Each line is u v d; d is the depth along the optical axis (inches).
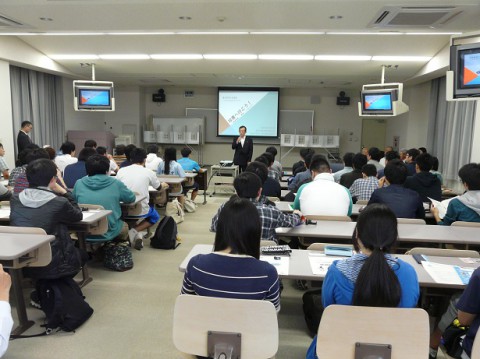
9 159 282.0
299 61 311.3
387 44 263.0
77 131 398.0
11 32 239.8
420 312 52.5
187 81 424.2
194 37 262.1
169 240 179.2
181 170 245.3
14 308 118.2
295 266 84.7
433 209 139.2
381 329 53.1
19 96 315.6
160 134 468.4
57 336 102.7
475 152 259.3
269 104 466.3
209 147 488.4
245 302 54.9
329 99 476.1
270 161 205.8
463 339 65.0
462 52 141.9
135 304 122.6
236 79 401.1
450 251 93.0
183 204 258.8
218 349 56.6
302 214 120.8
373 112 290.4
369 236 56.8
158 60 319.3
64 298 106.0
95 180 144.4
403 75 342.3
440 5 170.6
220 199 312.8
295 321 114.0
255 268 58.4
